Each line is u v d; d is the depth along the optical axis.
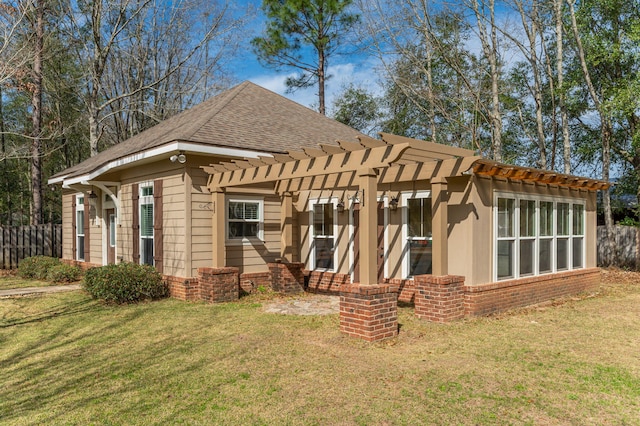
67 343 6.23
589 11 15.78
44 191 28.34
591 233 11.37
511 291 8.44
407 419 3.83
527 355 5.61
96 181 11.45
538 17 18.19
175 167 9.60
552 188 9.82
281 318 7.60
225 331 6.75
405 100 25.88
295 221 11.48
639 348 5.96
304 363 5.25
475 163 7.47
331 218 10.76
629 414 3.96
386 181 8.56
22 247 16.50
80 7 19.97
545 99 21.19
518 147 24.06
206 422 3.78
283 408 4.04
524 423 3.78
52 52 19.83
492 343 6.12
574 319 7.68
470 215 7.69
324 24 22.16
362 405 4.10
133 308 8.50
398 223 9.33
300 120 13.33
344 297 6.48
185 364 5.25
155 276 9.45
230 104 12.04
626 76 15.54
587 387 4.57
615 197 20.28
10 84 13.12
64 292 10.45
